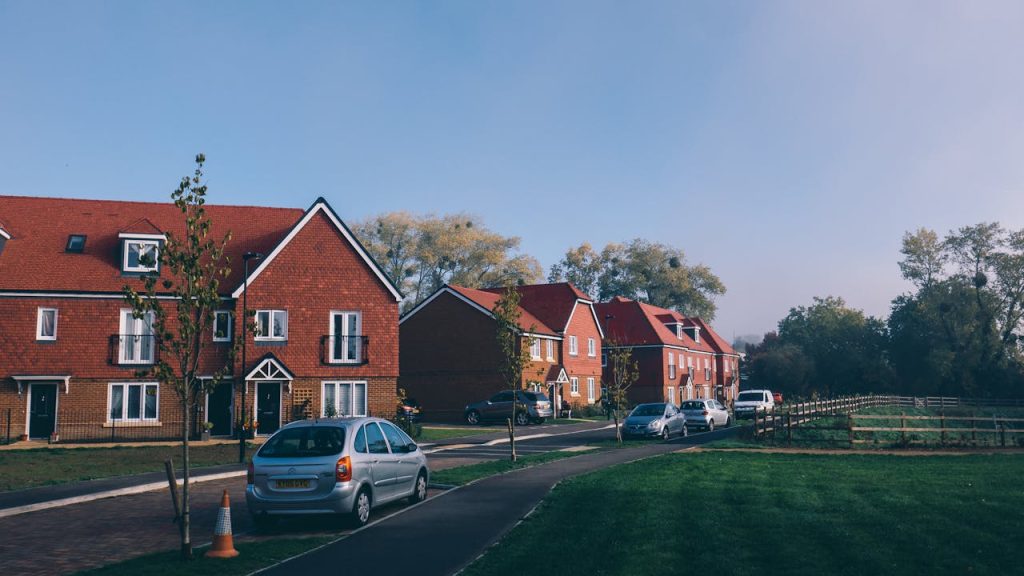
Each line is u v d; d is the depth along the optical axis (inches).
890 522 464.1
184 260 430.0
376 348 1331.2
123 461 916.6
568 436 1347.2
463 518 522.3
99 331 1218.6
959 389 2974.9
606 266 4005.9
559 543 426.9
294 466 491.8
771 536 431.8
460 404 1865.2
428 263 2982.3
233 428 1242.6
